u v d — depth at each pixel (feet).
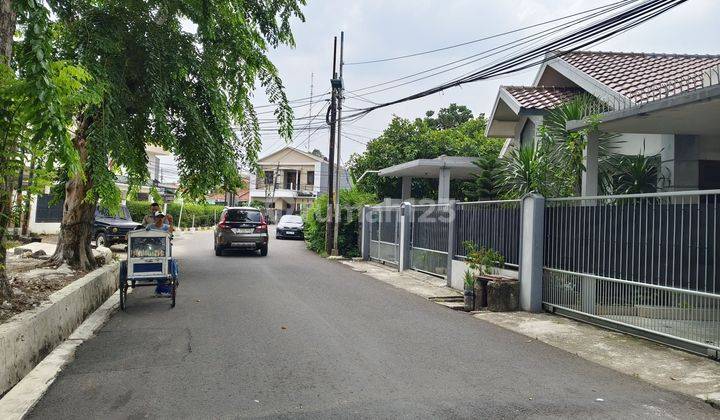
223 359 20.67
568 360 21.49
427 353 22.16
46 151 21.84
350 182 100.32
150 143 40.29
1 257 21.68
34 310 20.99
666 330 23.84
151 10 36.04
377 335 25.34
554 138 39.81
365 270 55.72
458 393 17.02
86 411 15.24
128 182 37.47
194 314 29.84
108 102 32.32
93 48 32.01
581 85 48.21
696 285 22.31
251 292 38.06
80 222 37.63
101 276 33.24
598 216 28.09
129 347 22.47
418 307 34.01
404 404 15.92
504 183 42.80
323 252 73.77
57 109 18.39
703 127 34.47
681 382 18.70
